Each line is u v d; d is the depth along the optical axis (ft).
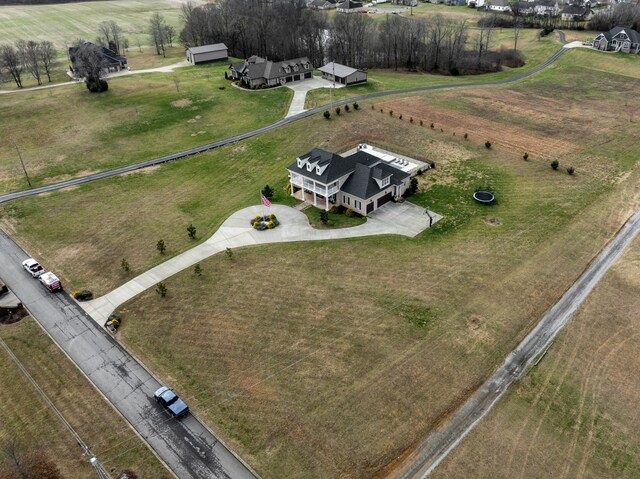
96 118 312.91
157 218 208.23
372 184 205.87
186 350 141.08
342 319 150.41
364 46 449.48
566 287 163.32
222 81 382.01
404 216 204.85
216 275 171.42
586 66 401.49
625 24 483.10
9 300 162.50
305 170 210.79
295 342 142.41
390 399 124.57
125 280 171.01
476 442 114.11
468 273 169.89
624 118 300.20
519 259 176.76
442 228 196.13
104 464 110.42
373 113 306.35
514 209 208.33
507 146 265.34
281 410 122.21
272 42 462.19
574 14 530.68
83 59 355.77
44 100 339.16
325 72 376.27
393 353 138.10
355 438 115.14
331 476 107.34
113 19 628.28
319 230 196.24
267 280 168.14
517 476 106.52
